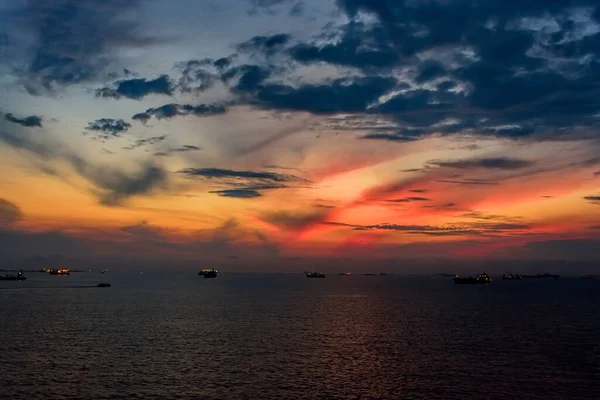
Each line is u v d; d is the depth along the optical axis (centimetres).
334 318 10244
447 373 5212
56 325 8450
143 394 4359
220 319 9744
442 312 11869
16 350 6138
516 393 4544
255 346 6612
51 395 4291
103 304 13088
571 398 4419
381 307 13300
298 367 5397
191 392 4438
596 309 12975
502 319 10300
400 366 5503
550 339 7500
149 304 13300
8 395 4275
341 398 4341
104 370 5144
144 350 6222
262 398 4303
